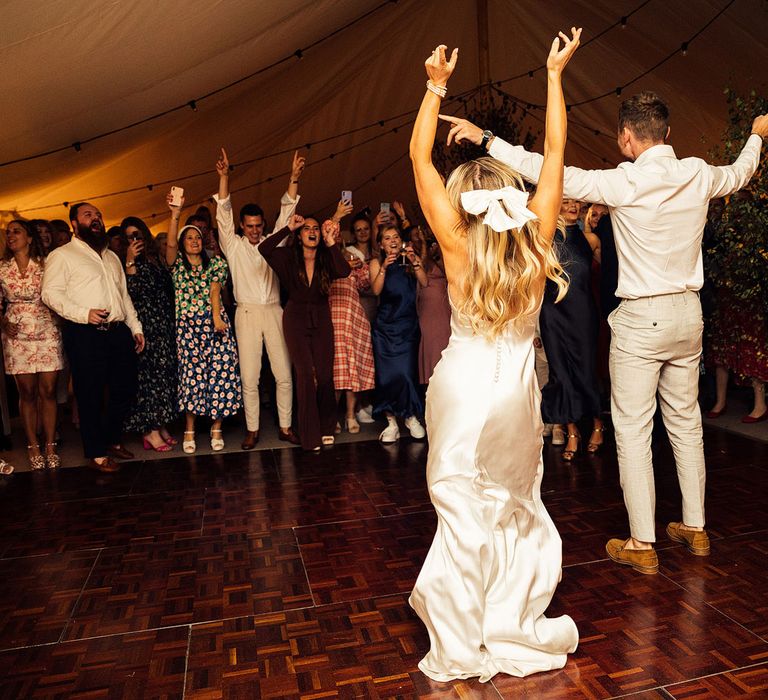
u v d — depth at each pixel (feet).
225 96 19.38
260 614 8.05
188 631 7.73
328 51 20.30
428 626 6.78
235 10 13.33
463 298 6.59
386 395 15.76
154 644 7.48
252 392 15.52
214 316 15.12
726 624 7.44
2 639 7.68
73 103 14.71
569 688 6.43
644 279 8.54
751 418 15.70
